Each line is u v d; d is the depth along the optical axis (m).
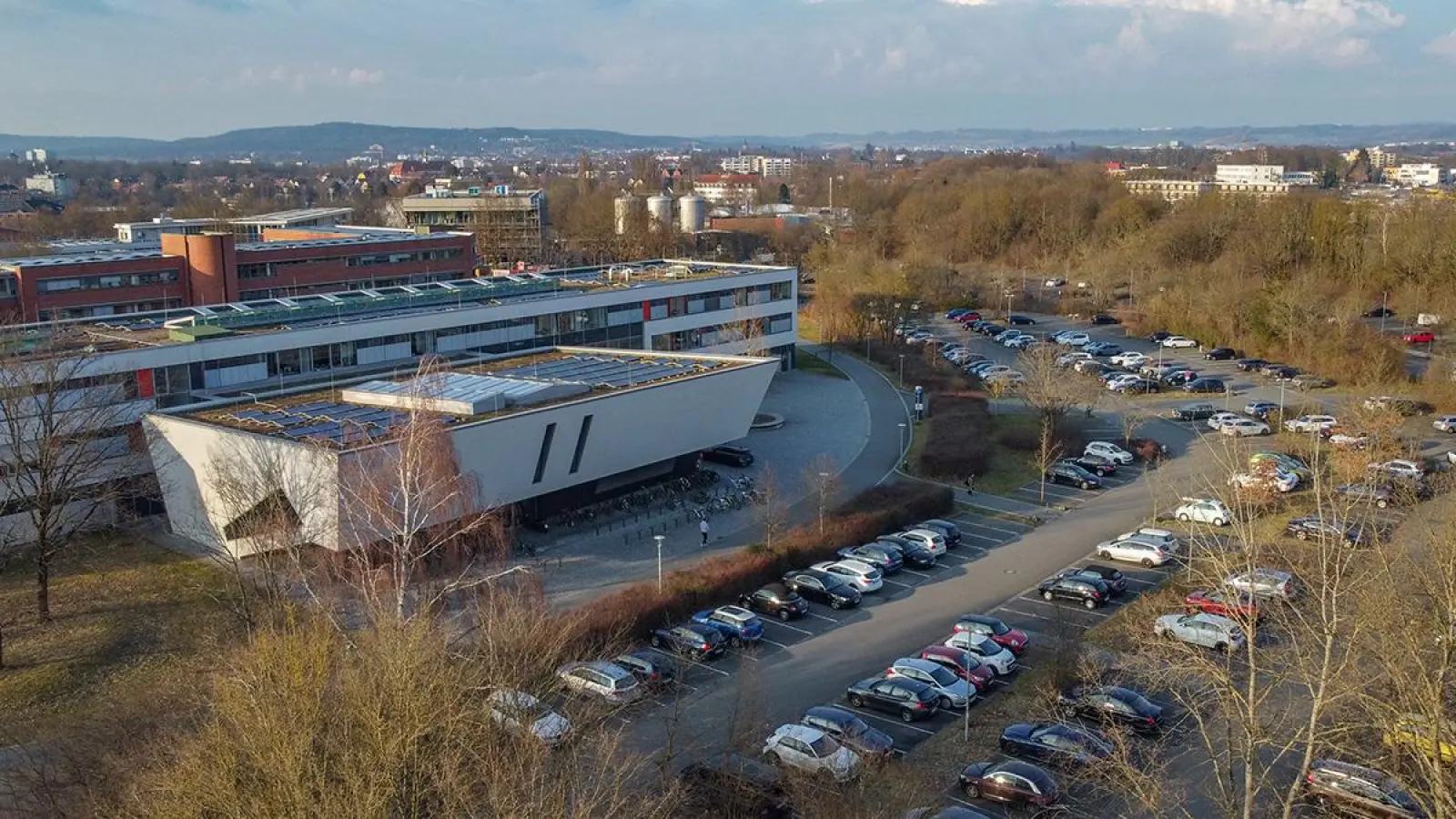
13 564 56.75
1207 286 125.38
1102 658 43.44
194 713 35.28
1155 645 39.03
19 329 69.62
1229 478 47.44
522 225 170.88
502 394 58.62
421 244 123.12
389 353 75.25
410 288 89.31
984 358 112.31
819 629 49.72
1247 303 112.75
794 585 53.16
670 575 52.69
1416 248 124.81
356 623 44.06
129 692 43.38
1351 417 73.62
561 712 35.19
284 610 39.75
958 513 66.06
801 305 147.88
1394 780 29.48
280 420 57.38
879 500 65.81
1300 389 94.19
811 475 65.12
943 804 35.38
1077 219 176.25
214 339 67.19
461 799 24.61
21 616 51.12
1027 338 119.38
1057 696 40.28
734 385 68.69
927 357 112.31
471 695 30.53
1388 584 32.31
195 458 55.94
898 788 33.59
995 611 51.22
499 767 26.83
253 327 73.00
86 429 55.72
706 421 68.50
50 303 95.31
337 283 115.12
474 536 49.41
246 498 50.03
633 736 39.31
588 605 48.34
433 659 29.53
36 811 31.94
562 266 155.50
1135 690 40.88
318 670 27.52
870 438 83.81
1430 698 27.34
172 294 103.88
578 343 89.69
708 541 60.16
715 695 43.12
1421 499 61.81
